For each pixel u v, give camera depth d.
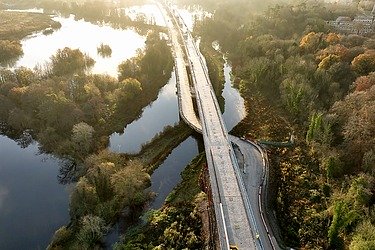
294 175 149.75
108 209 133.88
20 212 139.75
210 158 151.00
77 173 157.00
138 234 126.19
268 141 173.25
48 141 175.25
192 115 195.88
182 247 120.81
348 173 142.50
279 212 131.38
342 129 158.75
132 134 191.12
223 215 121.50
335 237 113.25
